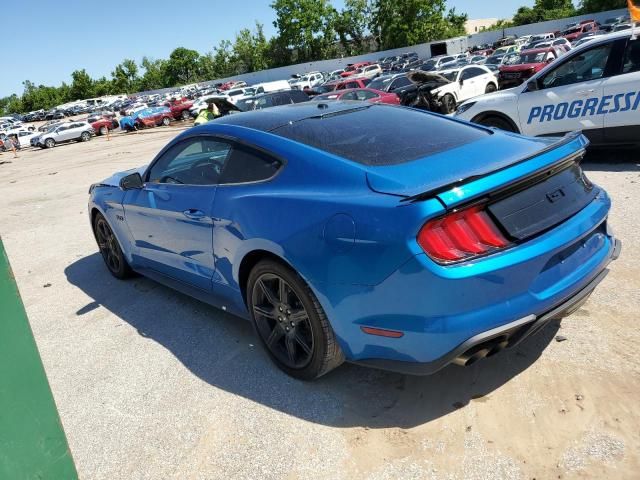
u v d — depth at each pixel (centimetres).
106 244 532
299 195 279
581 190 286
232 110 1719
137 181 414
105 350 386
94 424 299
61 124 3753
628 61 656
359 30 8381
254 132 328
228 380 323
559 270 256
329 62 6894
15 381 163
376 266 239
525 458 233
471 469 231
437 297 228
